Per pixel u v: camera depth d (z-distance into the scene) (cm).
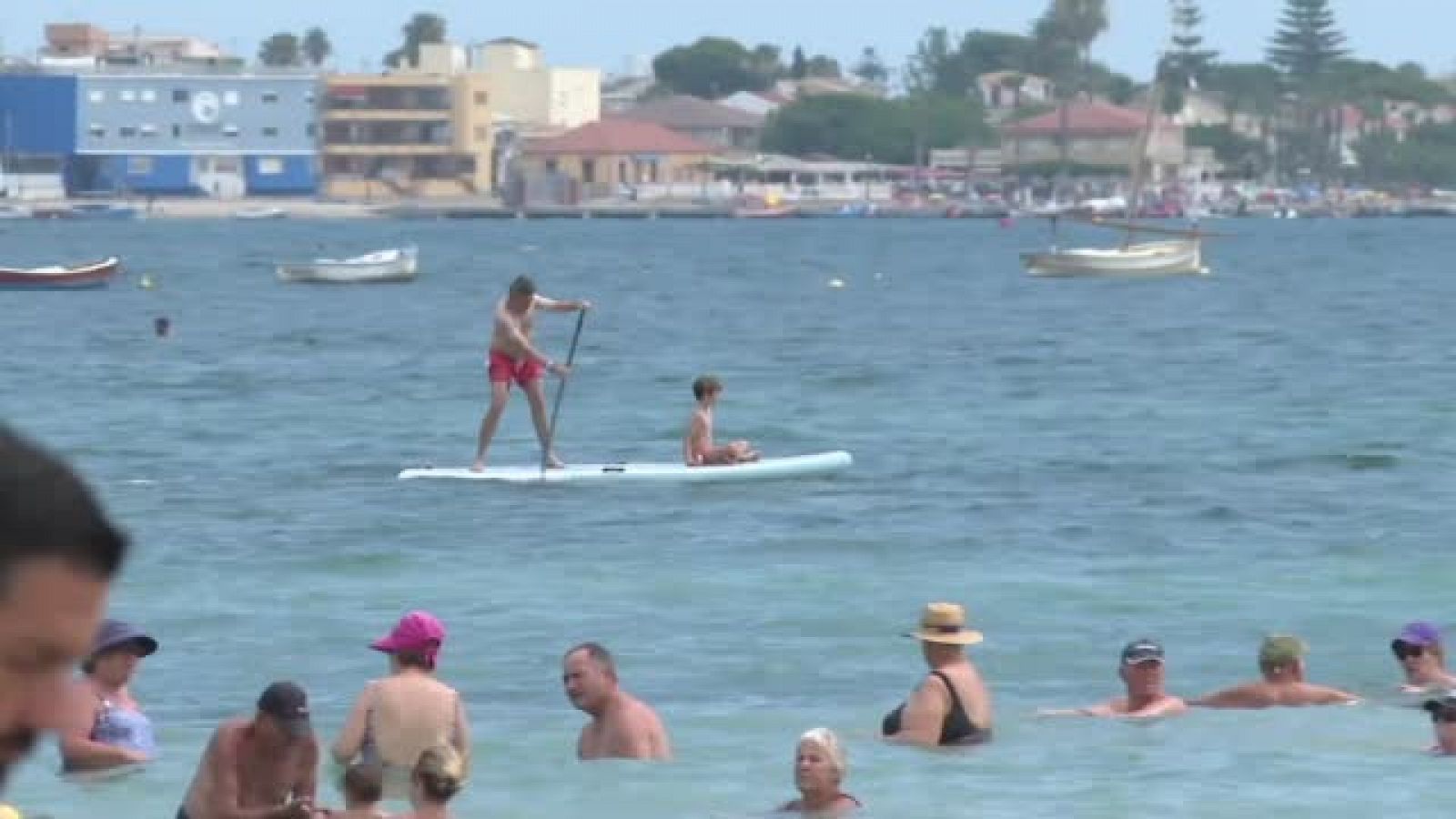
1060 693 7031
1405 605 8744
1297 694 6612
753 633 8144
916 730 6094
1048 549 10475
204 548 10538
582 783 5666
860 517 11488
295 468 14262
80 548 934
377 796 4853
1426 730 6291
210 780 4844
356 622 8450
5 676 925
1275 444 15788
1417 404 19412
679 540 10631
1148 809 5381
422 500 12044
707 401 12756
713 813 5366
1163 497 12575
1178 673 7375
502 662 7575
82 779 5684
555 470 12562
